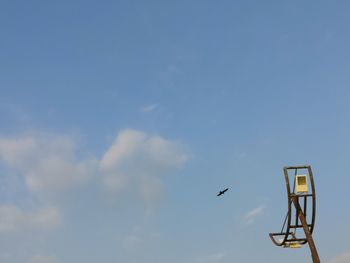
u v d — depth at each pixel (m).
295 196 18.77
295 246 19.67
